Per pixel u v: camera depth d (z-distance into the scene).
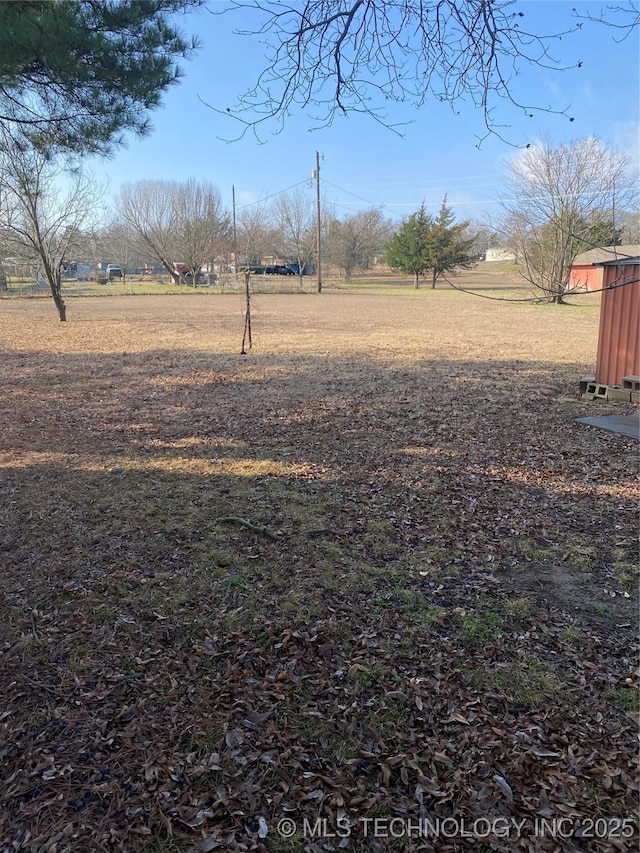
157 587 3.61
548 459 6.29
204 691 2.70
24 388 10.29
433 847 1.94
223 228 56.31
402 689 2.69
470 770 2.23
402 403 9.08
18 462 6.17
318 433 7.38
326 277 64.94
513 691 2.67
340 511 4.83
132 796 2.14
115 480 5.59
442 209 49.72
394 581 3.69
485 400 9.26
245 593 3.54
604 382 9.33
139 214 55.62
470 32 3.09
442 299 37.88
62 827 2.01
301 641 3.05
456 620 3.25
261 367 12.47
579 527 4.52
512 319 24.86
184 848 1.94
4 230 21.77
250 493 5.23
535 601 3.45
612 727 2.44
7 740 2.41
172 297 39.06
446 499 5.11
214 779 2.21
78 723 2.50
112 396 9.66
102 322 22.19
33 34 4.14
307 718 2.52
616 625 3.21
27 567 3.87
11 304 31.58
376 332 19.38
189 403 9.12
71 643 3.06
